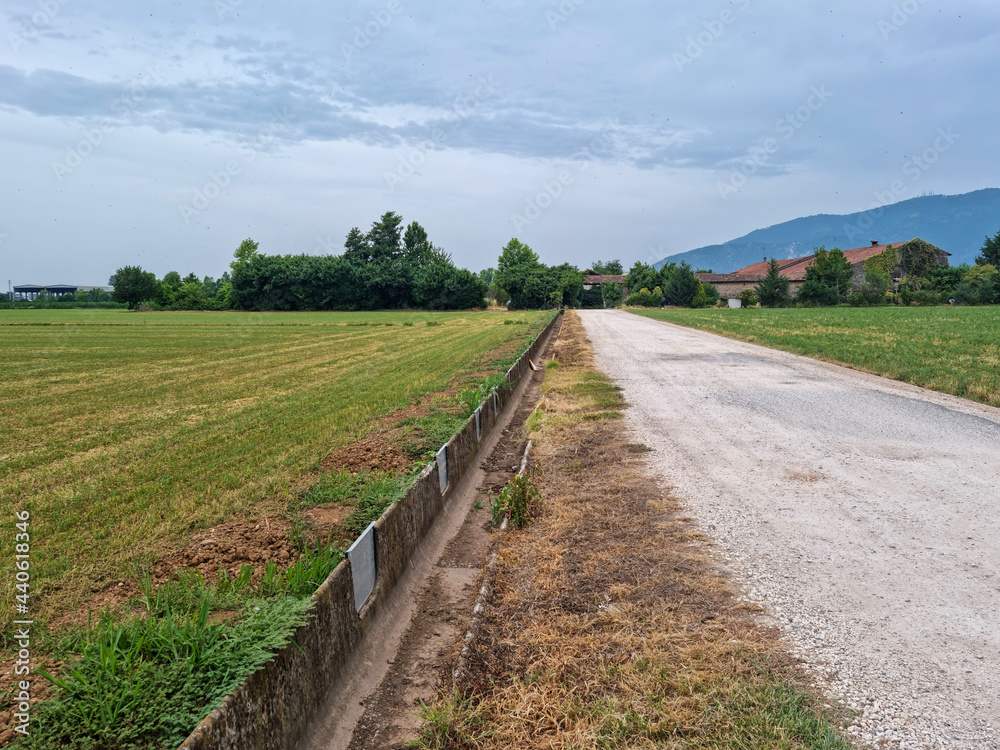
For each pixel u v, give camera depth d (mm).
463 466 9211
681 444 10250
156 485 8492
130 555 6062
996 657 4254
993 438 10203
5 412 14641
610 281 106062
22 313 74875
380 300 88375
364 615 4773
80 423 13250
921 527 6508
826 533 6418
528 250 99750
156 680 3332
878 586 5281
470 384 16750
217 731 2908
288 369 22422
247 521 7070
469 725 3859
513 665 4492
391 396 15625
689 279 87125
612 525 6945
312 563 4691
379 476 8344
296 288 83438
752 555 5969
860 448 9703
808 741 3488
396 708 4207
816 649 4395
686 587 5383
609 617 4957
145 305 85688
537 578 5773
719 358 22266
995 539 6168
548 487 8492
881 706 3783
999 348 22594
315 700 3857
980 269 81812
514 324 47656
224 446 10742
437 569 6461
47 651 4305
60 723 3125
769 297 82000
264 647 3461
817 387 15547
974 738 3494
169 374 21312
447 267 87812
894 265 86375
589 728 3715
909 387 15406
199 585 4953
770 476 8414
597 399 14492
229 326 49969
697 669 4203
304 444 10711
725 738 3551
